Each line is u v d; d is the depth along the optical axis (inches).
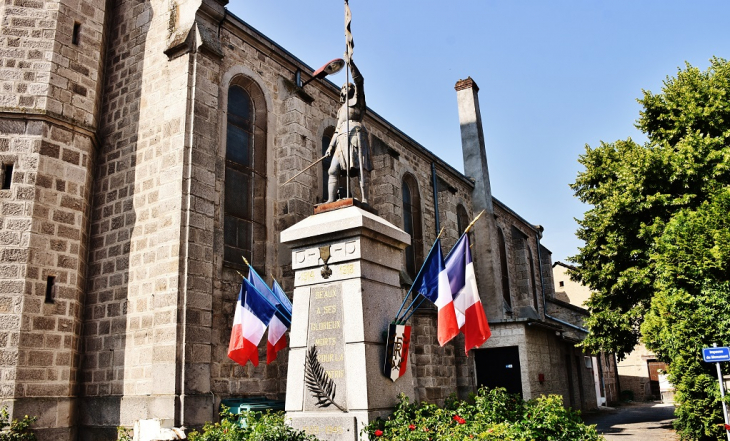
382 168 937.5
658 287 633.0
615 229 858.8
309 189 749.9
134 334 569.0
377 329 404.8
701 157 792.9
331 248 418.6
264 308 482.9
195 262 564.7
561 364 1168.8
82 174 628.1
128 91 666.2
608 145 969.5
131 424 534.6
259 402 562.6
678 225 626.8
